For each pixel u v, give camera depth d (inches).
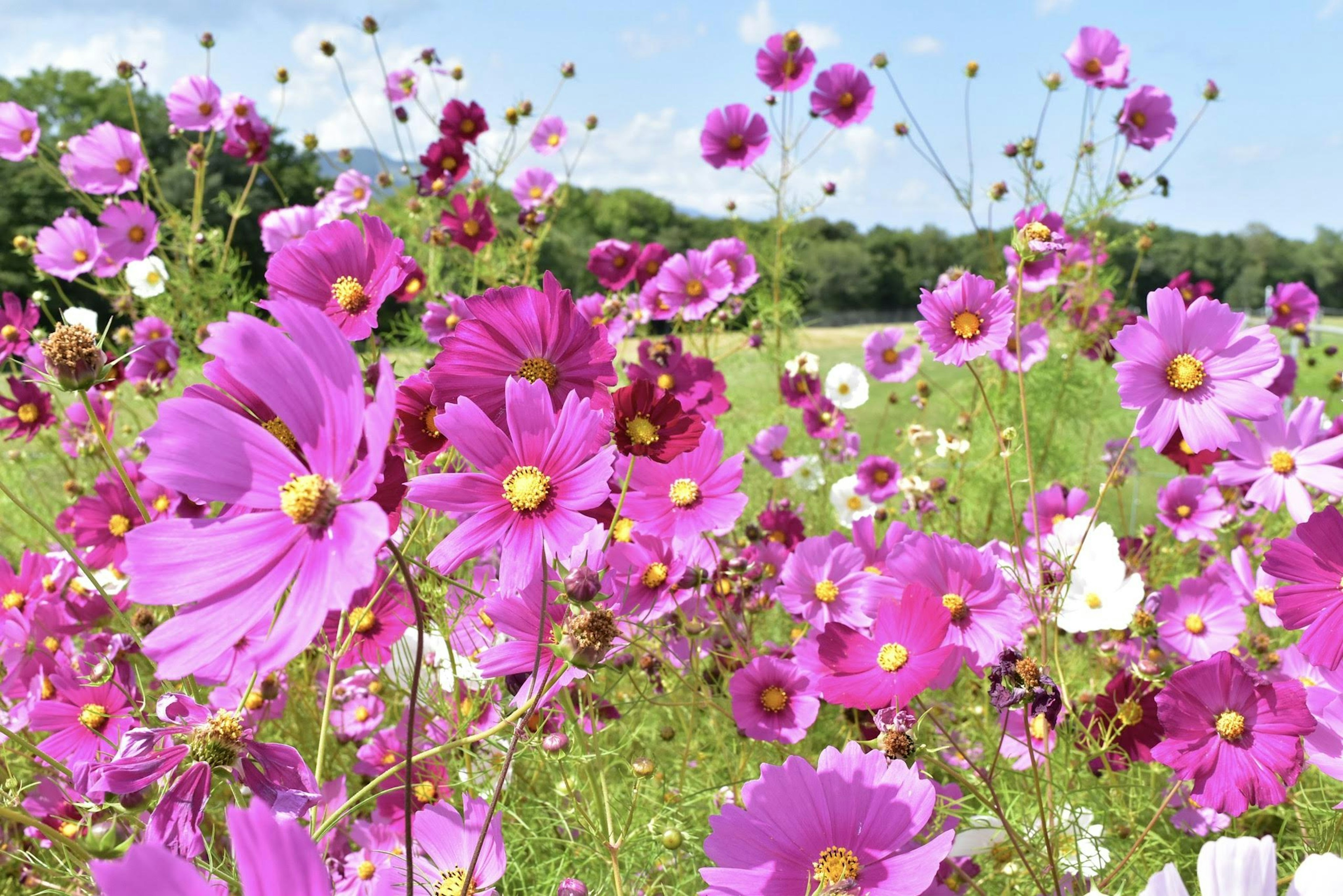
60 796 28.4
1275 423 32.0
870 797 20.7
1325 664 23.7
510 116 69.7
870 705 25.5
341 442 17.1
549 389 22.6
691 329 64.6
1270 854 17.2
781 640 46.8
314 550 16.7
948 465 62.8
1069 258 66.1
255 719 30.6
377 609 31.0
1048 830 29.1
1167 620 35.1
